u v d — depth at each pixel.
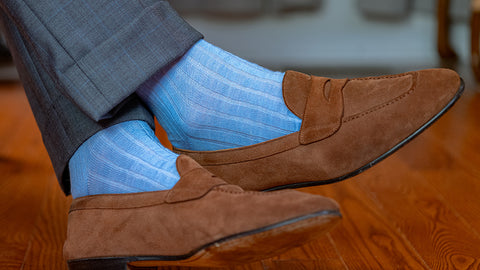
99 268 0.74
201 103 0.80
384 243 1.01
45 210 1.17
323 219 0.61
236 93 0.80
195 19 2.44
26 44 0.78
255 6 2.46
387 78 0.80
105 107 0.71
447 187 1.29
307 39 2.54
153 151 0.75
